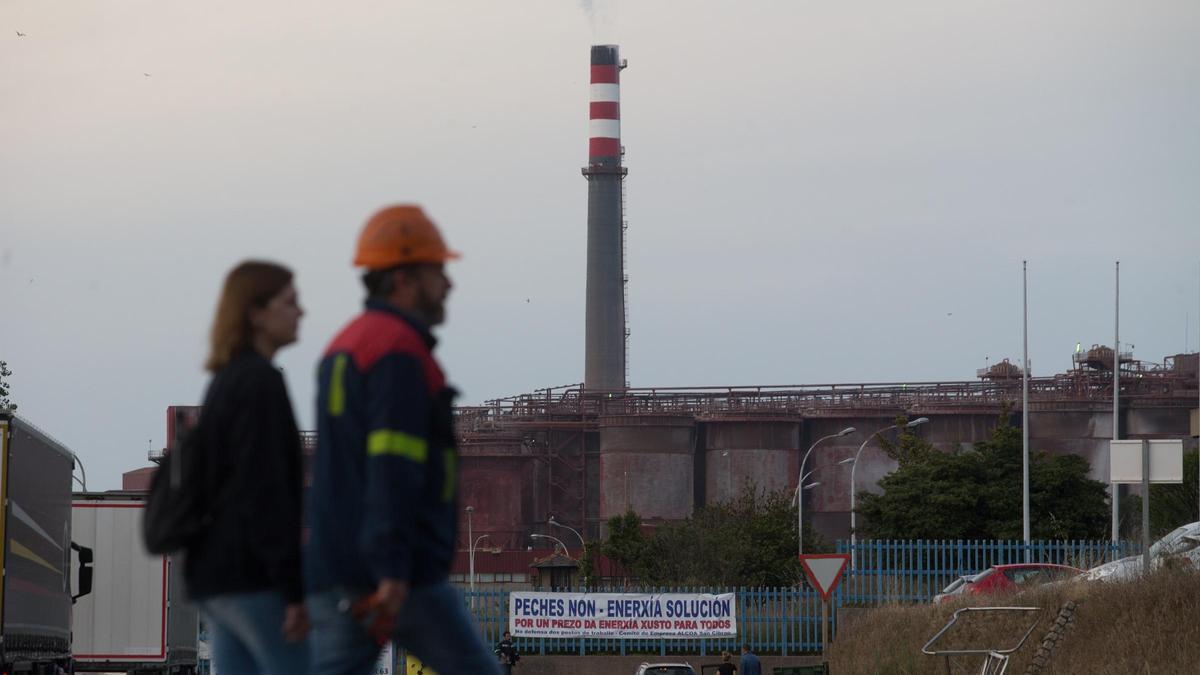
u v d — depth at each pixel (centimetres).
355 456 791
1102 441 18462
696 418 19950
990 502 9619
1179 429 18325
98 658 4247
